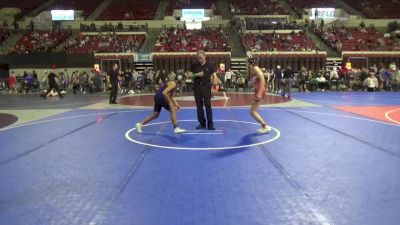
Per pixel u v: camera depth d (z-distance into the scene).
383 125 9.80
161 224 3.85
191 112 12.94
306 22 36.56
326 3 41.09
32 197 4.66
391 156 6.48
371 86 23.30
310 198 4.55
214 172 5.60
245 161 6.21
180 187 4.95
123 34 34.31
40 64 29.59
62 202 4.50
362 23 35.44
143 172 5.64
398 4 40.56
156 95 8.86
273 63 29.55
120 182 5.19
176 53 29.88
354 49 30.55
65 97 20.66
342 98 18.19
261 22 36.12
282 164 6.02
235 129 9.31
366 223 3.86
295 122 10.38
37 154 6.84
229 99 18.00
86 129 9.54
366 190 4.80
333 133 8.66
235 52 31.42
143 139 8.12
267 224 3.85
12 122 10.94
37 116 12.25
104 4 41.78
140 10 39.91
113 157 6.56
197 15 38.84
